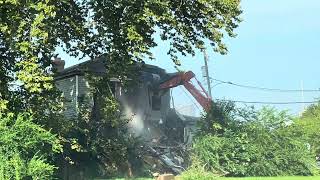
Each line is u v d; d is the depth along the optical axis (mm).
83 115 40469
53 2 28328
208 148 44344
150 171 42625
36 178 26312
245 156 45125
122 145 41344
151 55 34469
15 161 25656
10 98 30188
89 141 39062
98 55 38750
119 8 35562
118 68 38062
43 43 28812
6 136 25875
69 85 52594
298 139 47656
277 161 46125
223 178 40906
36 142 26891
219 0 34844
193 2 35906
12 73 30859
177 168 43750
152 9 32562
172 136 55906
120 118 45938
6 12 28031
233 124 46656
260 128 46906
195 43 37250
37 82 28188
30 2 27562
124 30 33875
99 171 39375
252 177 43500
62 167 35750
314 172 47281
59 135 33031
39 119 31484
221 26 35719
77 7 35469
